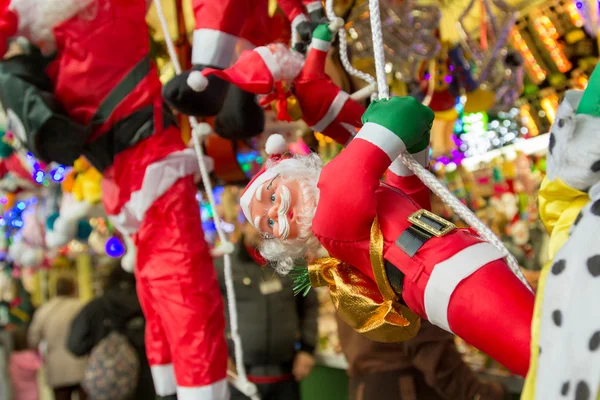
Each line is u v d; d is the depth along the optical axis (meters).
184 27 1.99
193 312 1.52
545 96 2.71
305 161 1.12
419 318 1.06
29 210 3.49
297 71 1.31
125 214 1.58
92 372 2.83
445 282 0.90
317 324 2.52
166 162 1.56
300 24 1.40
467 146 2.90
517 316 0.86
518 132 2.89
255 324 2.41
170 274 1.53
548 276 0.78
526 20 2.53
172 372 1.62
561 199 0.86
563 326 0.74
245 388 1.63
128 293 2.94
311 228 1.04
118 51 1.55
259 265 2.45
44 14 1.48
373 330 1.00
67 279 3.75
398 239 0.95
